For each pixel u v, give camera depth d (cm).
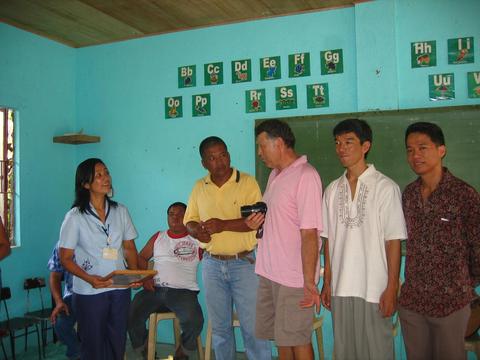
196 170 388
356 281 192
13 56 369
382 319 189
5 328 321
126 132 410
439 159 191
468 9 317
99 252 245
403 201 199
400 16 331
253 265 257
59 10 342
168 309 325
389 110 328
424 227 189
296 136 352
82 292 239
